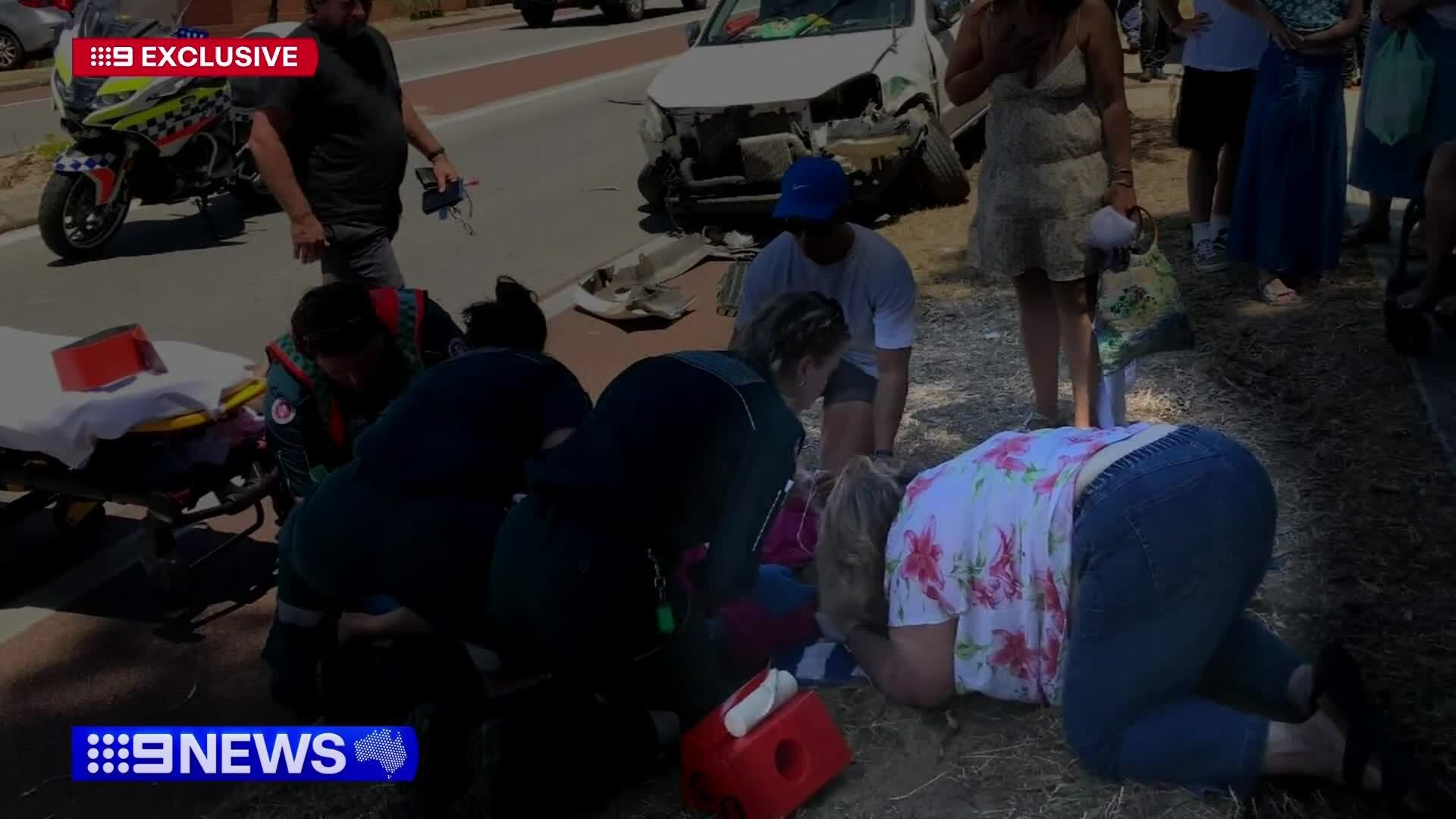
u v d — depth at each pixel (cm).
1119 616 270
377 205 480
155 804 336
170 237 929
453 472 325
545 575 298
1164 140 962
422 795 305
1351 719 267
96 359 401
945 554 289
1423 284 500
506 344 355
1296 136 562
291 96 456
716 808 298
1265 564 280
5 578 462
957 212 841
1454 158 477
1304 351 530
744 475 292
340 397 374
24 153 1166
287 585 353
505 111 1368
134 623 427
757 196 808
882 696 332
